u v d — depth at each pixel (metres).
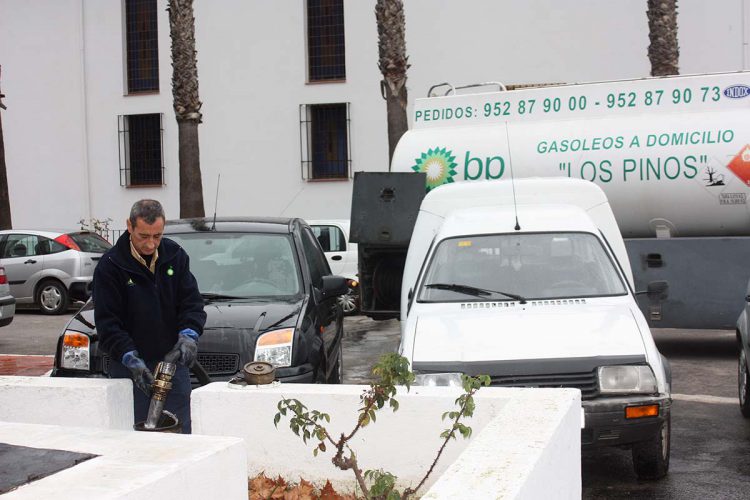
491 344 5.87
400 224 9.71
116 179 24.16
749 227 11.19
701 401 8.76
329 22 22.72
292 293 7.55
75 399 4.43
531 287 6.75
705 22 20.30
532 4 21.22
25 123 24.66
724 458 6.69
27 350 13.05
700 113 11.13
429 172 11.62
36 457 2.82
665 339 12.97
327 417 3.91
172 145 23.73
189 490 2.75
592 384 5.62
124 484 2.54
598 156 11.23
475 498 2.55
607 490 5.98
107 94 24.14
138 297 4.96
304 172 22.70
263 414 4.35
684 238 11.17
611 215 8.01
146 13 24.02
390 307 10.06
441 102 11.84
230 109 23.08
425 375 5.67
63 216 24.48
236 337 6.68
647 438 5.62
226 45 23.03
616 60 20.88
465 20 21.56
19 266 17.41
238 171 23.11
